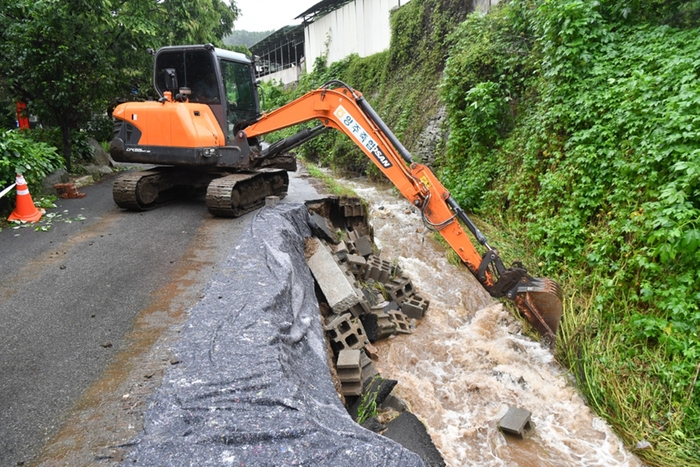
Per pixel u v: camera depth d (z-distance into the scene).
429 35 14.89
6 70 9.74
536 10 8.06
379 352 5.77
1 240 6.30
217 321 3.84
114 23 10.60
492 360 5.55
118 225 7.01
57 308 4.26
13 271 5.17
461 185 9.63
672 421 4.14
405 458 2.43
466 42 10.65
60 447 2.54
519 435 4.34
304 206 7.94
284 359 3.30
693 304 4.52
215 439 2.49
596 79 6.76
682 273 4.73
